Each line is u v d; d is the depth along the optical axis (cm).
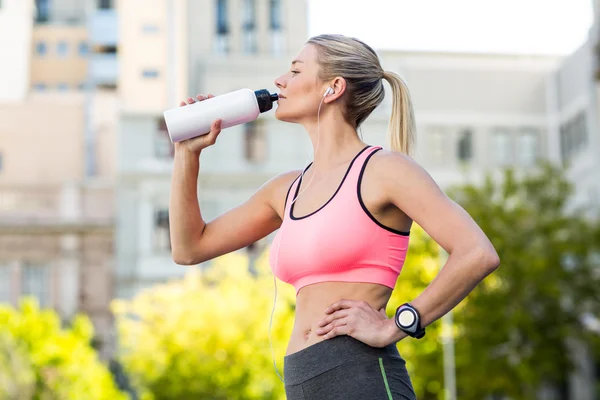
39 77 4853
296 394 269
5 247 3103
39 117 3697
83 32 4903
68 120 3709
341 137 289
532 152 3294
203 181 2947
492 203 2369
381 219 271
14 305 3081
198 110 295
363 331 260
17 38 4522
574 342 2431
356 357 262
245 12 3700
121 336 2389
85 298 3091
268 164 2967
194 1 3691
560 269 2309
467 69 3288
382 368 261
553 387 2705
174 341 2186
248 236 315
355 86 290
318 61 291
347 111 291
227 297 2212
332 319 265
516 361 2197
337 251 268
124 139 2978
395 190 268
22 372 1942
